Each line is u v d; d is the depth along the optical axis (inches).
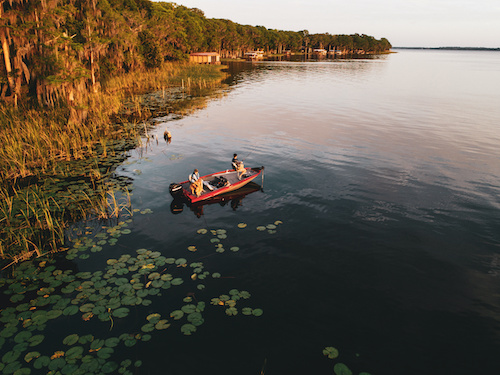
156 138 937.5
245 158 810.8
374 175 713.0
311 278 383.2
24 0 906.7
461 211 555.5
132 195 589.6
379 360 277.7
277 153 857.5
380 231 491.2
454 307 343.0
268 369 266.4
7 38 902.4
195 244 445.7
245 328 307.4
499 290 371.2
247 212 544.7
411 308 340.5
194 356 276.2
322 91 2161.7
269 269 397.4
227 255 423.5
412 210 558.9
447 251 443.8
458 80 3107.8
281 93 2020.2
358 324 316.8
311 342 294.2
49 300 330.3
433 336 305.3
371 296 356.5
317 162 792.3
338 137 1031.0
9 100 938.7
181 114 1305.4
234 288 361.4
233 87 2208.4
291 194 617.3
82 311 316.5
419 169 752.3
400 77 3316.9
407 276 391.5
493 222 520.1
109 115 1189.1
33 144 736.3
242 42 6112.2
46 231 461.1
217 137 997.8
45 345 280.1
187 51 3393.2
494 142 987.9
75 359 265.6
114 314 313.6
